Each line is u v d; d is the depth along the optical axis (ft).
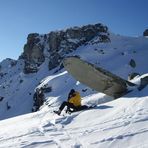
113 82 61.52
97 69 60.13
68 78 284.82
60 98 243.40
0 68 553.23
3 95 404.16
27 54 448.24
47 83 289.12
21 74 443.73
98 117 41.32
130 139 27.17
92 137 30.53
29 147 30.12
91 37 404.77
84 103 68.74
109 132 31.24
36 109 291.38
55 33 428.97
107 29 414.82
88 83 64.39
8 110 355.15
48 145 29.99
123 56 330.95
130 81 66.90
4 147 32.07
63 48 405.39
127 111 40.91
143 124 31.71
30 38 455.63
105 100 66.23
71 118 43.32
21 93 379.96
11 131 46.16
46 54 433.48
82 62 59.82
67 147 28.25
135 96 52.24
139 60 317.42
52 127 40.01
